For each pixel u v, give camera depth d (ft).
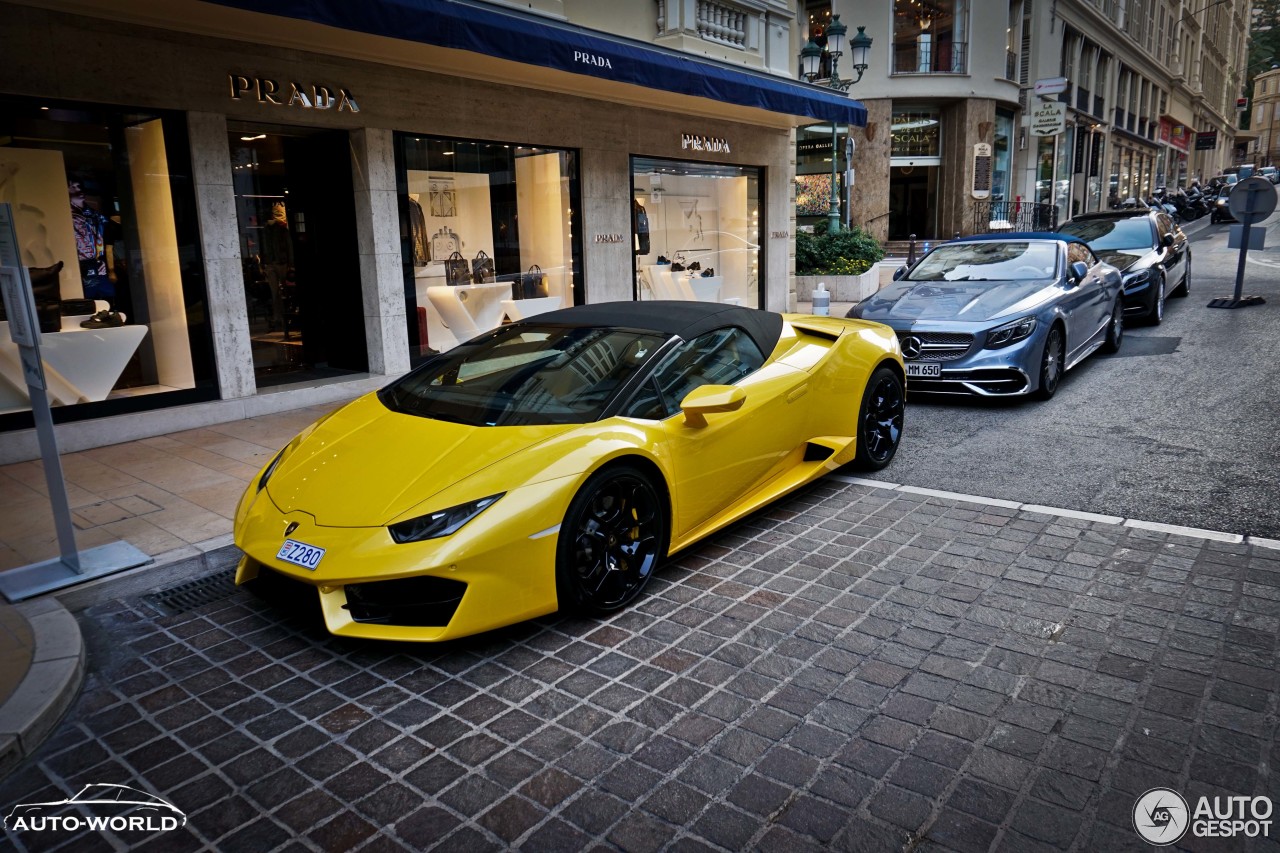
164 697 9.71
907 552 13.15
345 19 19.12
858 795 7.66
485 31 22.31
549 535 10.46
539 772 8.13
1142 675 9.46
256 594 11.35
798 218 85.20
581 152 32.89
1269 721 8.54
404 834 7.33
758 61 40.19
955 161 84.53
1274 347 28.50
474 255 29.45
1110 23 116.88
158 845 7.30
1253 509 14.25
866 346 16.78
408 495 10.42
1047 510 14.71
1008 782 7.78
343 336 27.68
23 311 12.07
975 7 80.59
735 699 9.27
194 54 21.39
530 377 12.96
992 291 24.03
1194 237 92.94
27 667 9.93
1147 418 20.65
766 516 14.99
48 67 19.11
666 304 15.52
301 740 8.79
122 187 21.07
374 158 25.64
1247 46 303.07
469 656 10.39
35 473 18.43
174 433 21.74
